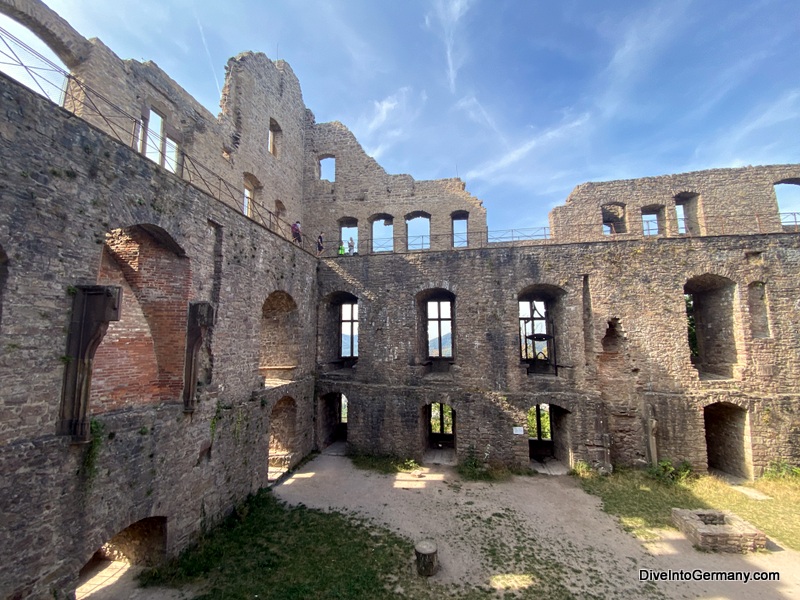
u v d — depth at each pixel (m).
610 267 15.54
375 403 16.42
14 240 5.86
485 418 15.37
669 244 15.38
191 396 9.18
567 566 8.95
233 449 11.02
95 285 6.91
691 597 7.92
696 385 14.70
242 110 16.17
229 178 15.13
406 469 15.05
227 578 8.28
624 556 9.38
